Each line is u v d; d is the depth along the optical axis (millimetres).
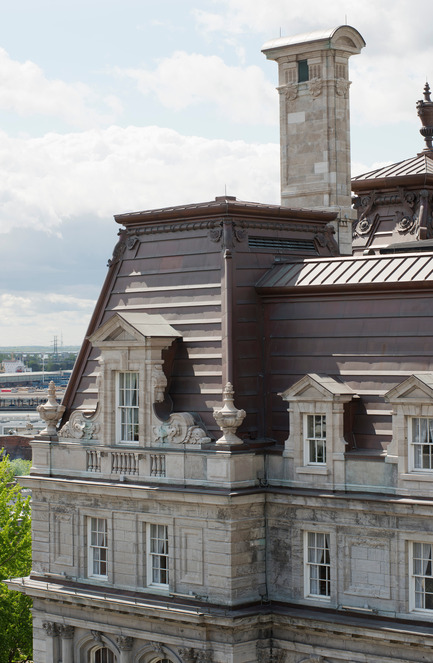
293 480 62062
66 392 72062
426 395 56875
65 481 68750
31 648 90500
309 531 61844
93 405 70188
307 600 61688
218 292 66000
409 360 60594
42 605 70875
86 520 69062
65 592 68250
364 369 61906
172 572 64250
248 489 62344
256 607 62625
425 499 57156
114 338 67062
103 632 67688
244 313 65750
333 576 60594
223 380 64188
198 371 65500
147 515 65438
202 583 63094
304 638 61719
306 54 78812
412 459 58000
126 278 71125
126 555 66500
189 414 64312
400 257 63875
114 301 71312
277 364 65375
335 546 60562
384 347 61625
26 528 92750
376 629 58281
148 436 65312
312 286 64438
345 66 78938
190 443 63531
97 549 68750
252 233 67938
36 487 70562
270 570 63219
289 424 63469
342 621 59469
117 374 67438
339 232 78188
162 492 63812
